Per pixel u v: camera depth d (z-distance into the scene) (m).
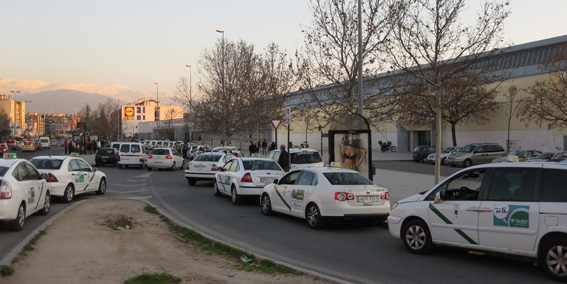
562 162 7.01
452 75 14.78
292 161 17.72
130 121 121.94
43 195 11.35
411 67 14.60
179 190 19.33
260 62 36.59
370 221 10.52
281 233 10.46
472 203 7.45
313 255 8.31
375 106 18.30
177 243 9.04
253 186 14.62
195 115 43.72
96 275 6.46
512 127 41.16
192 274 6.80
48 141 79.69
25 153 59.50
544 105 31.75
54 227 9.87
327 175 11.06
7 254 7.09
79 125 60.88
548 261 6.52
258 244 9.28
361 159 14.96
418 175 25.23
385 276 6.88
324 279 6.48
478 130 45.38
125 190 19.02
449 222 7.74
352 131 14.91
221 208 14.38
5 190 9.14
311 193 11.00
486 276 6.86
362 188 10.55
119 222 10.96
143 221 11.39
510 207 6.94
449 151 36.78
